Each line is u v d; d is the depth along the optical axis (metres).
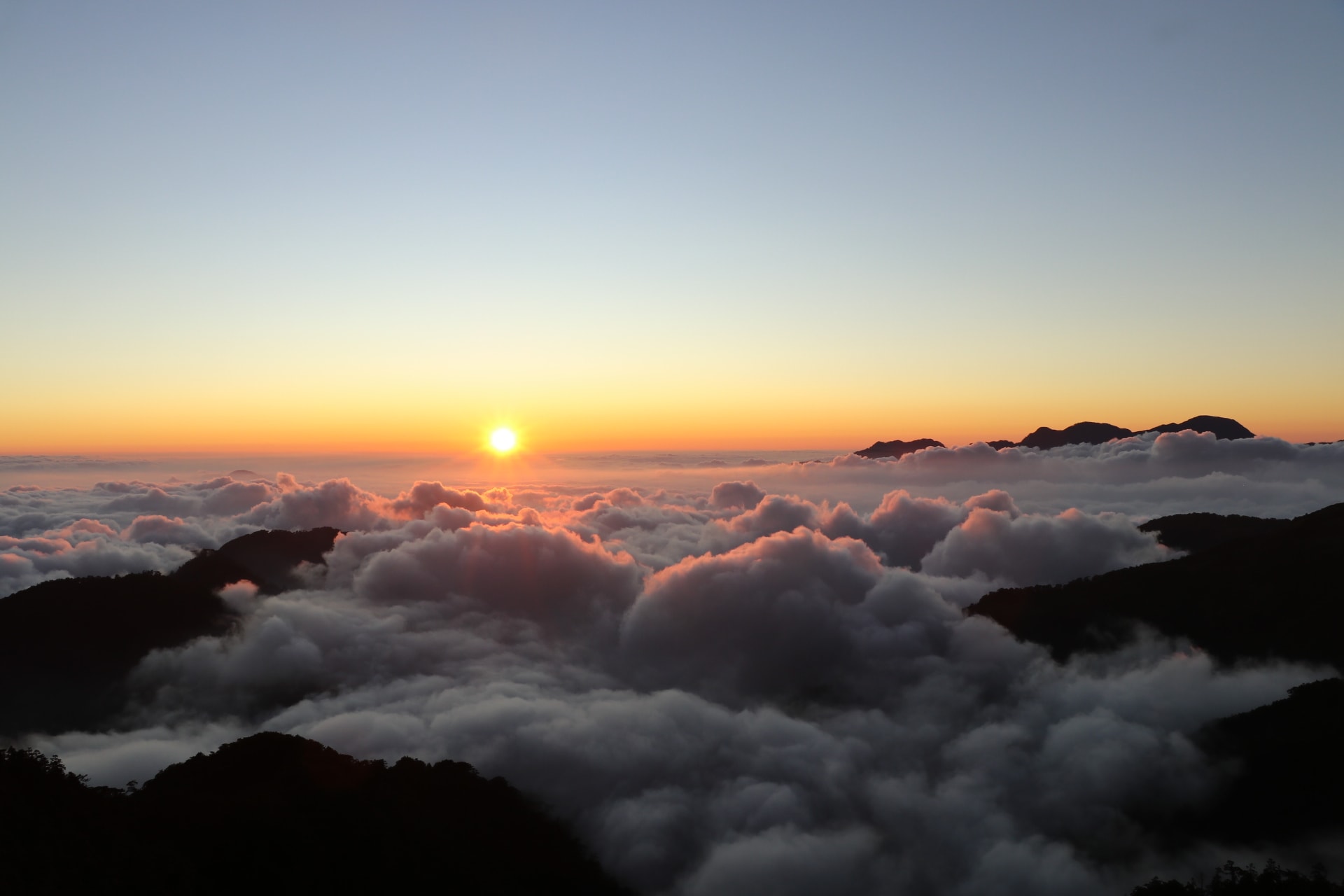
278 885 64.19
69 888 52.28
